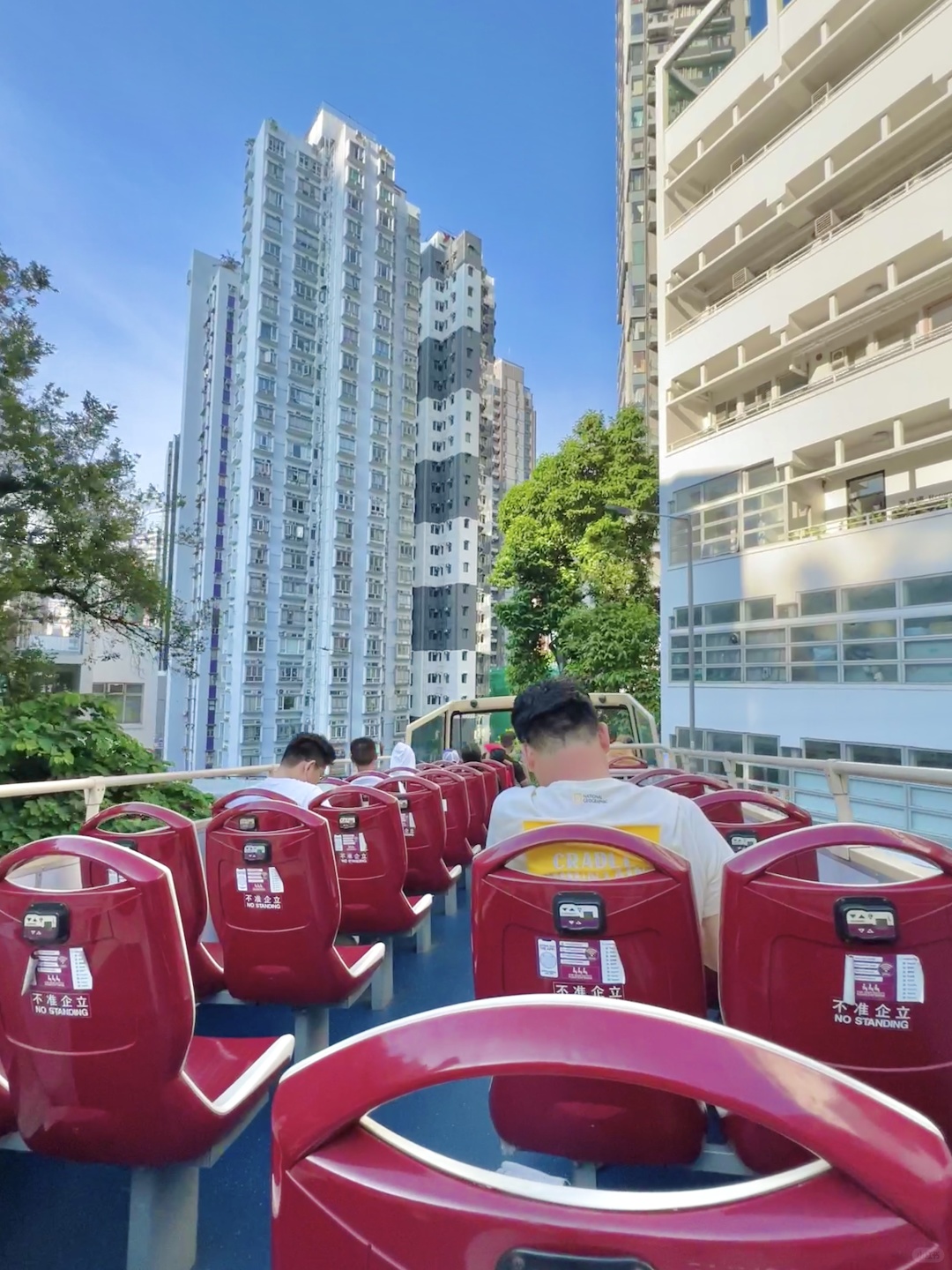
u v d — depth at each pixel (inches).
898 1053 46.7
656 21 1531.7
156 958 51.4
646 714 324.5
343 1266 24.9
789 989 48.6
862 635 613.6
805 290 686.5
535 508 1058.1
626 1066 24.4
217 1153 58.9
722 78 807.7
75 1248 63.2
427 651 2336.4
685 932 50.4
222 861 87.0
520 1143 53.4
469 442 2399.1
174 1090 53.2
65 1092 53.0
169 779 154.1
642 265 1544.0
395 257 2244.1
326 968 86.9
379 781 160.1
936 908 46.4
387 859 115.0
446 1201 24.0
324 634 1988.2
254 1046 71.7
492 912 53.0
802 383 737.6
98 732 210.5
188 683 1975.9
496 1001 27.0
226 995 100.3
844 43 666.8
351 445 2068.2
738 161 820.6
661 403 868.6
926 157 613.9
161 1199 58.7
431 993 125.4
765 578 705.0
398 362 2240.4
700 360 804.6
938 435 575.2
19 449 432.5
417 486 2407.7
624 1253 22.3
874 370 622.2
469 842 201.0
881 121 631.2
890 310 616.1
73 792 193.5
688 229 840.3
